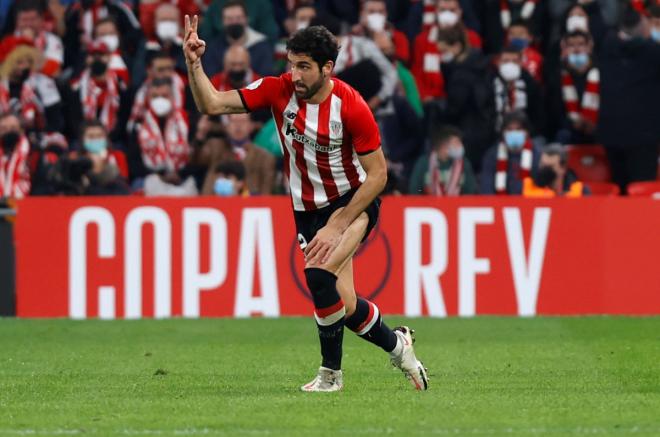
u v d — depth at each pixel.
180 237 46.28
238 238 46.31
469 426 21.11
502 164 52.28
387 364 32.16
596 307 46.78
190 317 46.19
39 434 20.55
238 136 52.56
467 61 54.53
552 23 56.34
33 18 56.25
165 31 55.81
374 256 46.34
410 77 54.50
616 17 54.62
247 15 55.38
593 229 46.69
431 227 46.38
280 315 46.38
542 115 55.00
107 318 46.25
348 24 57.06
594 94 54.50
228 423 21.55
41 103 55.25
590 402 24.31
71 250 46.47
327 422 21.55
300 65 24.22
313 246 24.83
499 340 38.66
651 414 22.64
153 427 21.22
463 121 54.00
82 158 51.47
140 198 46.34
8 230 46.59
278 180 52.88
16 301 46.59
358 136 24.69
